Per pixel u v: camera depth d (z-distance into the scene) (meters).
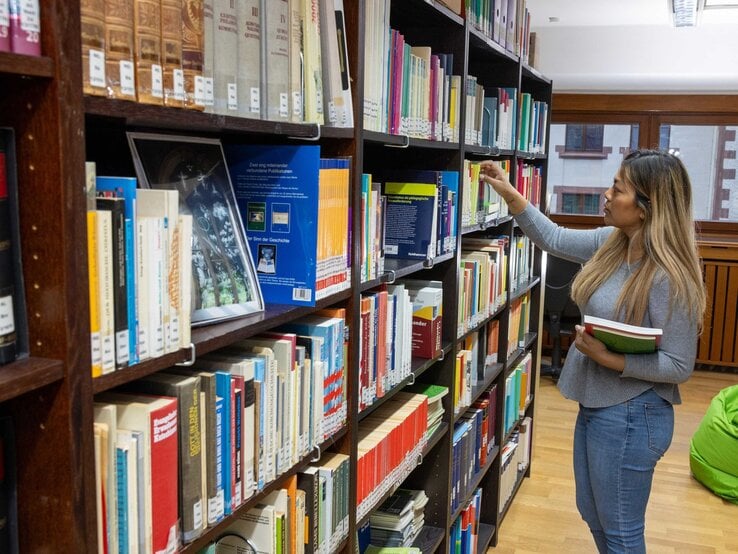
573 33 5.52
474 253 2.92
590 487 2.36
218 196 1.31
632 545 2.23
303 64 1.36
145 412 0.99
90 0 0.85
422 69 2.03
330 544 1.60
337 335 1.56
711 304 5.99
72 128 0.81
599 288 2.23
